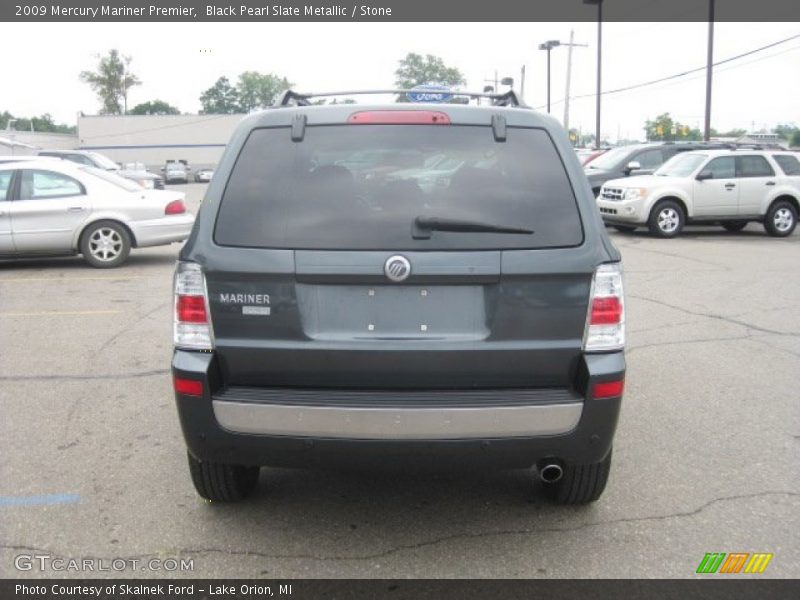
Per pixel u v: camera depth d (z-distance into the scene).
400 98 4.49
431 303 3.21
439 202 3.24
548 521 3.78
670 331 7.62
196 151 68.31
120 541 3.56
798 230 18.45
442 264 3.16
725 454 4.59
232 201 3.31
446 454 3.20
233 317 3.25
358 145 3.36
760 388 5.84
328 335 3.22
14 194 11.25
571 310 3.23
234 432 3.24
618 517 3.82
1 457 4.49
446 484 4.21
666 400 5.57
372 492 4.12
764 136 47.75
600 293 3.25
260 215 3.27
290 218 3.25
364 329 3.22
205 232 3.29
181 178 59.59
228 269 3.22
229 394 3.26
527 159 3.36
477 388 3.26
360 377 3.23
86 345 7.02
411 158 3.33
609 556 3.45
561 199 3.29
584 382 3.23
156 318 8.13
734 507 3.91
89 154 24.55
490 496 4.07
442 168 3.31
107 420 5.11
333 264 3.17
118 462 4.44
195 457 3.49
